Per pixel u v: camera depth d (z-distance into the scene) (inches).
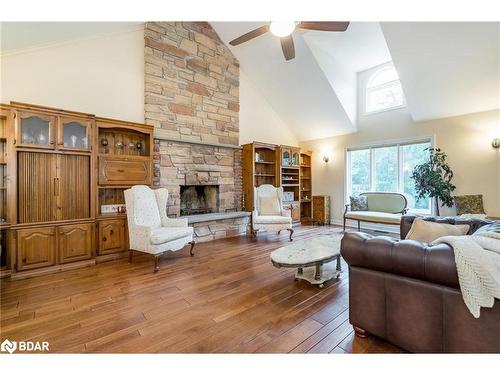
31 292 95.3
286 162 243.3
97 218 130.5
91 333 69.3
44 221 114.9
